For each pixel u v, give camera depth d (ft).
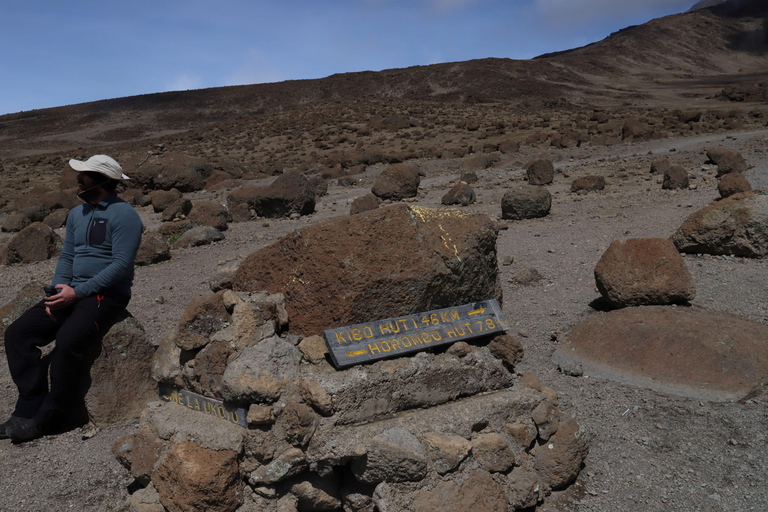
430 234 13.10
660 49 359.25
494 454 11.75
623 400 16.22
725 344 17.25
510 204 42.63
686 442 14.16
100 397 15.49
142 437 12.22
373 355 11.66
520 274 27.76
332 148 121.29
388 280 12.10
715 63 350.02
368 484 11.09
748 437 14.10
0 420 16.61
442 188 63.10
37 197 66.95
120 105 287.89
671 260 21.40
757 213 27.27
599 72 296.30
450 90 256.32
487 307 13.70
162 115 268.21
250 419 10.79
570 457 12.60
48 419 15.21
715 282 24.58
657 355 17.58
